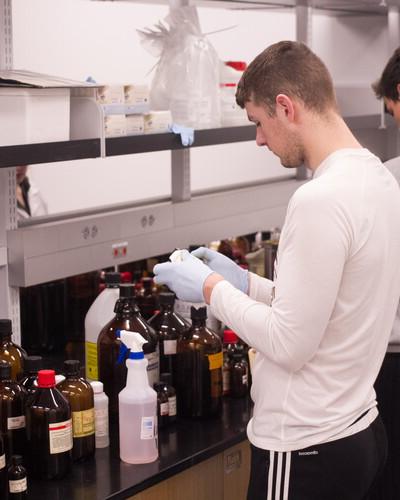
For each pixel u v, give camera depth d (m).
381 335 1.80
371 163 1.75
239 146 5.61
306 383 1.74
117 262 2.79
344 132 1.77
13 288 2.51
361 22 4.24
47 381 1.98
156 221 2.93
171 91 2.82
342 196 1.64
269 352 1.69
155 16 5.35
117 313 2.32
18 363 2.20
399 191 1.81
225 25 5.29
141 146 2.44
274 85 1.74
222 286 1.81
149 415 2.07
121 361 2.28
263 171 5.68
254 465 1.85
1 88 2.04
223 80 2.92
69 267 2.61
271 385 1.78
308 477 1.76
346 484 1.78
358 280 1.69
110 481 1.98
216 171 5.57
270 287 2.07
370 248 1.68
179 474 2.13
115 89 2.40
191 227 3.09
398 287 1.82
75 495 1.91
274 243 3.23
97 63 5.11
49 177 4.95
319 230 1.61
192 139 2.62
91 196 5.20
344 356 1.73
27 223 2.61
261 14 5.16
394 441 2.55
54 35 4.86
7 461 1.99
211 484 2.25
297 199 1.64
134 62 5.30
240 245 3.55
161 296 2.46
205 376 2.34
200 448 2.17
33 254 2.48
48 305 2.96
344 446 1.75
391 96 2.56
